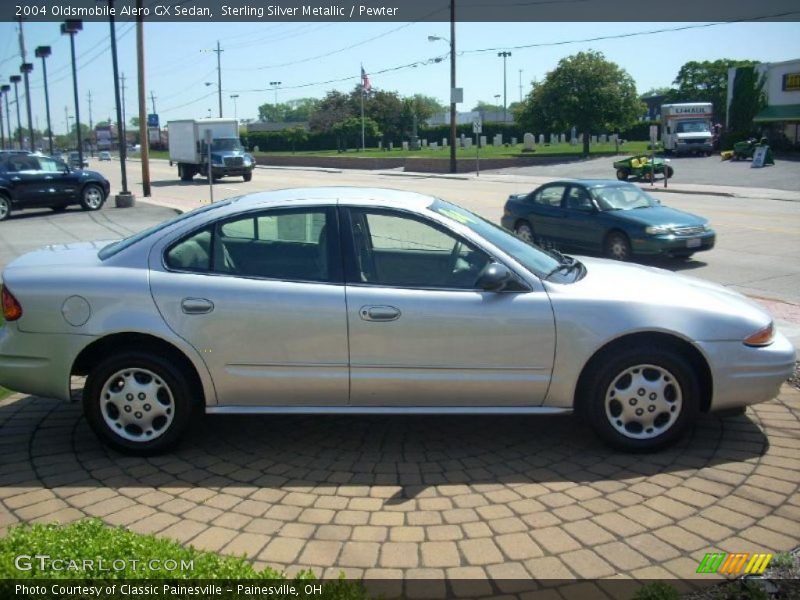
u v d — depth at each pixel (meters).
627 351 4.64
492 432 5.13
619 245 12.51
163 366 4.62
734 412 5.31
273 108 177.25
